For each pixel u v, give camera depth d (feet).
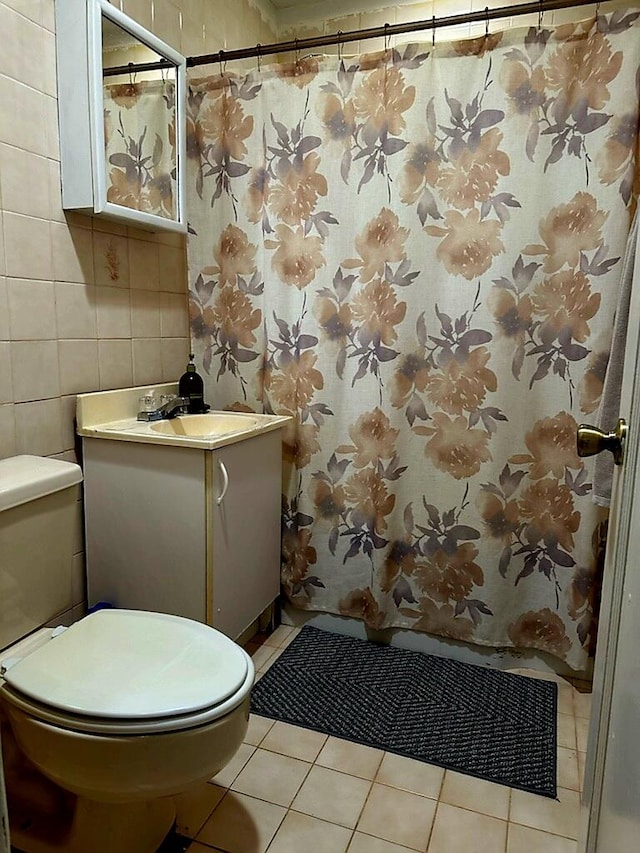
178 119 6.28
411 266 6.15
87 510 5.88
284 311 6.74
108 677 3.72
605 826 2.87
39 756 3.52
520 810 4.65
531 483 6.19
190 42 6.91
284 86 6.36
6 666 4.00
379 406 6.50
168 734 3.39
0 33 4.65
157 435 5.45
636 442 2.68
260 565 6.58
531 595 6.43
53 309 5.37
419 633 6.87
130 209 5.68
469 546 6.46
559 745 5.39
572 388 5.89
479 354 6.09
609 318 5.65
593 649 6.25
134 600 5.86
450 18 5.68
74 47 5.09
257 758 5.15
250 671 3.94
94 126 5.16
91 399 5.75
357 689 6.15
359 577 6.98
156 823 4.24
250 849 4.26
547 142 5.63
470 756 5.23
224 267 6.93
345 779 4.94
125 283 6.21
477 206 5.89
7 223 4.86
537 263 5.81
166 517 5.55
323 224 6.45
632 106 5.33
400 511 6.64
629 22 5.25
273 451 6.61
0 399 4.92
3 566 4.17
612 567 3.23
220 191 6.80
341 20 8.50
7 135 4.79
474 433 6.25
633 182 5.46
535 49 5.54
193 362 7.22
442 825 4.50
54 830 4.13
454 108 5.83
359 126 6.17
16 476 4.39
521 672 6.52
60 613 4.76
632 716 2.35
